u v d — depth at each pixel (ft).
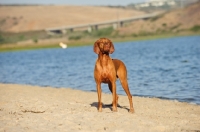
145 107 46.29
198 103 51.24
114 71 39.96
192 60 124.16
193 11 437.99
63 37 459.73
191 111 43.73
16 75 106.63
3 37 497.87
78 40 423.23
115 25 492.54
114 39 419.54
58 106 43.45
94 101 52.42
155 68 103.96
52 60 176.04
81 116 37.37
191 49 188.75
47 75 101.04
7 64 164.04
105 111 41.04
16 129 32.89
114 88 40.42
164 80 76.95
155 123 35.17
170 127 33.63
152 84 71.67
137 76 86.17
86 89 69.21
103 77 40.01
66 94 59.98
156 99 53.78
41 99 49.55
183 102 51.29
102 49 39.09
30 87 69.46
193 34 386.93
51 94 59.52
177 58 138.10
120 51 217.15
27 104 44.37
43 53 262.67
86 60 159.53
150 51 197.57
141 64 120.47
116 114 38.65
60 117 37.04
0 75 109.09
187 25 416.26
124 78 41.06
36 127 33.58
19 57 225.97
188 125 35.19
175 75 84.48
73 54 223.10
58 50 296.71
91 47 315.37
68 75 97.14
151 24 439.22
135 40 393.09
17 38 485.15
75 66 128.47
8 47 379.76
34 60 184.34
